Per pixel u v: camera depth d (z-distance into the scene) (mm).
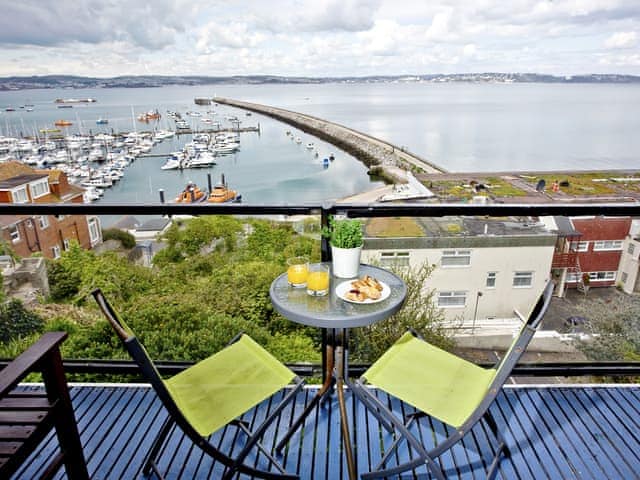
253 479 1611
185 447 1754
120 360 2225
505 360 1270
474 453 1703
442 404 1466
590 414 1900
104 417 1913
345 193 34719
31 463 1657
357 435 1809
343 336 1659
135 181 40406
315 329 2275
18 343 2283
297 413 1937
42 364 1211
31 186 12547
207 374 1633
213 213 2021
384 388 1543
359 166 46688
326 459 1694
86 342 2242
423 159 46094
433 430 1829
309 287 1633
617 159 45156
